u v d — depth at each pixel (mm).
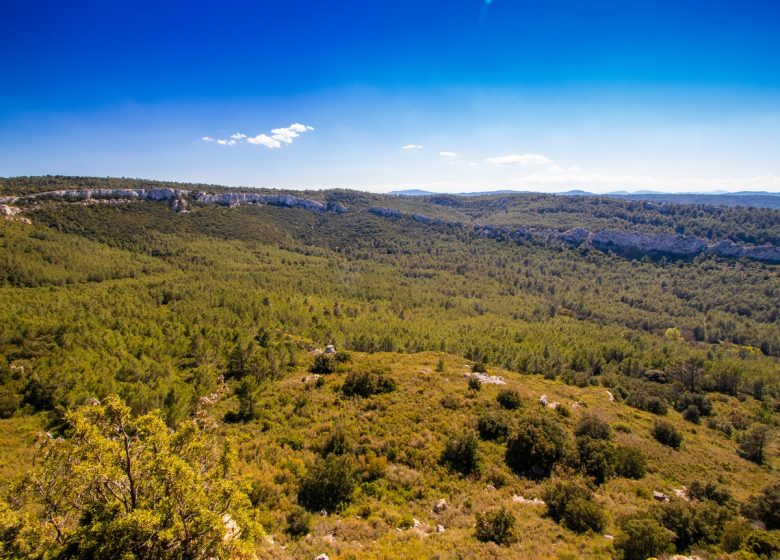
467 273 188500
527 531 21500
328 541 19266
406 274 183875
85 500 12203
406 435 33312
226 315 82500
